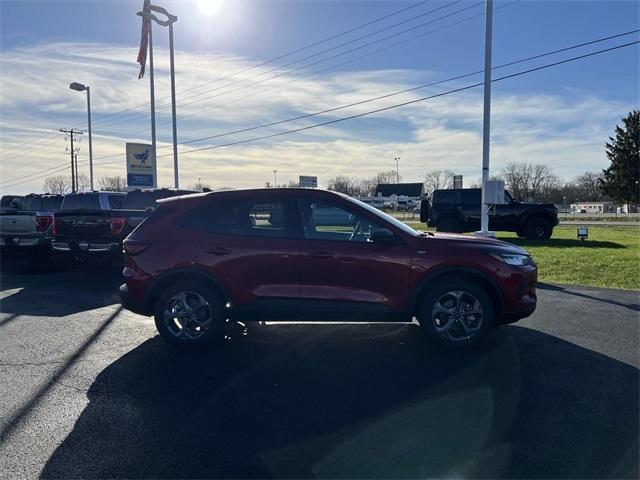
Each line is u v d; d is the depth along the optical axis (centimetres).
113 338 612
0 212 1227
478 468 313
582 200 11481
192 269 552
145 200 1201
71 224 1087
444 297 545
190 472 313
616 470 309
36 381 468
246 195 569
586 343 569
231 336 613
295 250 543
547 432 358
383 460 324
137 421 383
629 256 1243
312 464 320
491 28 1197
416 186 9894
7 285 995
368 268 537
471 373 477
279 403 414
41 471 315
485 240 570
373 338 599
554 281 1012
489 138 1207
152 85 2142
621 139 5597
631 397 418
